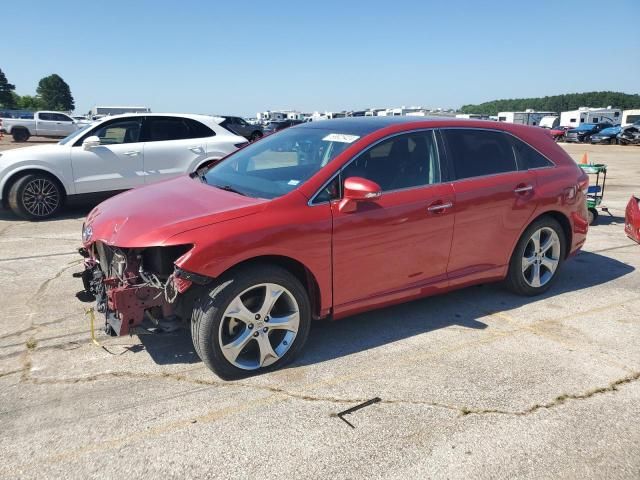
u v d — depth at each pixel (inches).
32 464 100.9
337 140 155.7
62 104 5319.9
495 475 100.3
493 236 173.6
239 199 138.0
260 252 126.8
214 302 124.0
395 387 130.8
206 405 121.3
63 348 147.9
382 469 101.4
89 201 333.7
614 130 1456.7
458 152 167.9
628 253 261.1
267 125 1520.7
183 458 103.5
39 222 316.8
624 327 169.2
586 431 114.3
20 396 123.5
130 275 126.3
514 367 141.7
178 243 120.2
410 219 151.3
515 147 183.3
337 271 141.2
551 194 185.3
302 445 108.0
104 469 100.1
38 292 191.3
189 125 358.0
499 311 180.9
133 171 339.3
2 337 154.2
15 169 311.6
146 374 134.4
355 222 140.9
